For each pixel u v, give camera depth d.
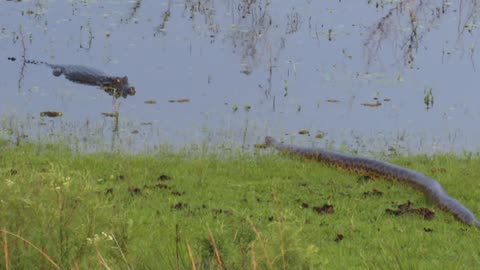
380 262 37.97
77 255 30.23
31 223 30.41
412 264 37.22
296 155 59.38
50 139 63.00
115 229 33.12
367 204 48.38
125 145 62.59
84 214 31.81
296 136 67.00
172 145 62.62
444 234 42.88
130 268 32.44
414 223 44.84
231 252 32.44
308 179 53.56
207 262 32.84
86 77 81.44
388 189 51.91
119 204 44.47
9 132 64.62
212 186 50.97
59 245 30.20
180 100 75.38
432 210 47.38
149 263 34.16
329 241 41.72
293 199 48.94
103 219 32.59
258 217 44.53
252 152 61.25
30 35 93.44
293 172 55.00
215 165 56.31
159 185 50.31
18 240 29.95
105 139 63.75
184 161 57.06
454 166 57.66
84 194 33.12
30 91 77.44
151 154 59.31
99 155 57.72
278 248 29.00
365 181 53.69
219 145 63.72
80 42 92.06
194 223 43.25
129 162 55.62
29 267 29.67
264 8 102.88
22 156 56.16
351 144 65.56
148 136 65.31
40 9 102.88
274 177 53.88
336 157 56.88
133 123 69.00
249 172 54.50
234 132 67.25
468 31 93.94
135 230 40.50
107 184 50.19
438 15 98.94
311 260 29.39
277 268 28.44
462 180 53.91
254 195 49.28
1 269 29.39
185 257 35.06
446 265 37.44
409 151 64.19
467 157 60.78
